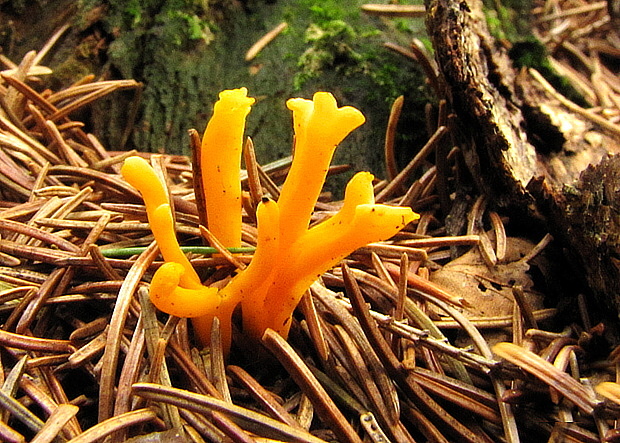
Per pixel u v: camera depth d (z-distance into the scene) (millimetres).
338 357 85
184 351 82
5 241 93
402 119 145
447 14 116
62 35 151
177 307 73
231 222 86
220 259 91
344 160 141
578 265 102
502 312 98
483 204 118
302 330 88
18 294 86
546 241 109
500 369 79
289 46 156
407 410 80
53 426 67
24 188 112
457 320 91
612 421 80
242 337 86
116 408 73
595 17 211
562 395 81
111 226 98
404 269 86
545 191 108
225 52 158
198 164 88
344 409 82
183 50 153
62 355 80
